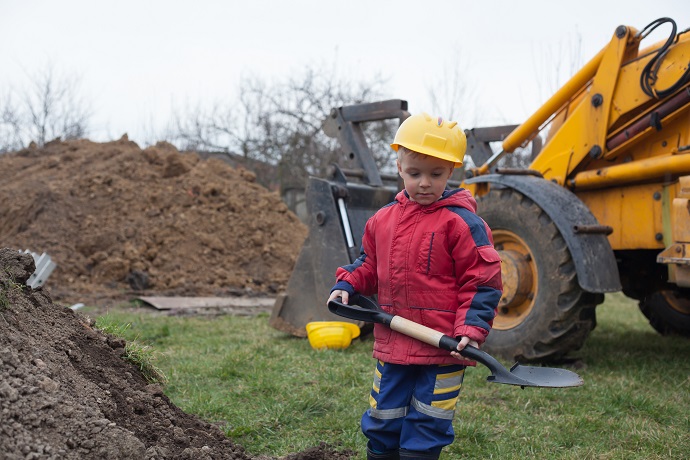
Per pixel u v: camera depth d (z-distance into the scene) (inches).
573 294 204.8
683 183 193.3
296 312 254.2
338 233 240.2
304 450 125.1
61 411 94.3
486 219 229.8
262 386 171.6
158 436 105.7
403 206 106.9
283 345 233.1
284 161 800.9
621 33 210.5
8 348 100.2
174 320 286.7
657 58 200.8
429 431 100.8
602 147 216.8
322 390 170.9
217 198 476.4
